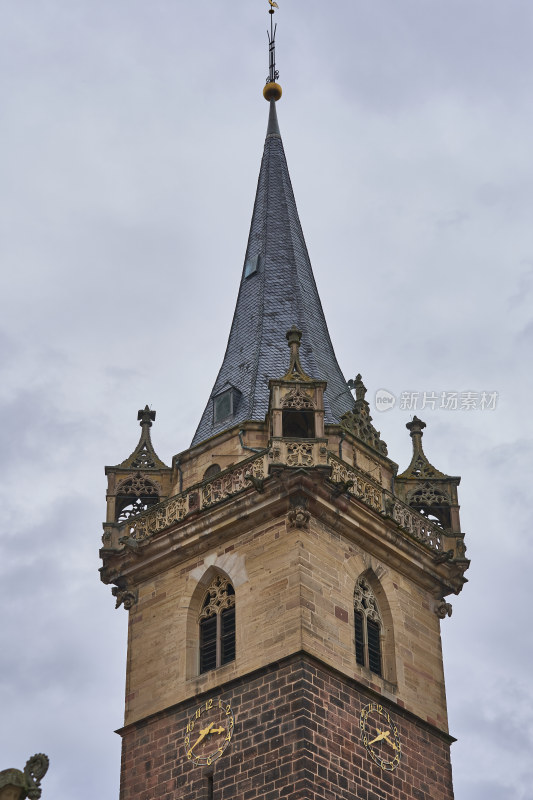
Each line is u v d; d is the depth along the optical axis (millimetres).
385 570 80875
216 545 79812
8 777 53094
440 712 79812
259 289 94125
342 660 75312
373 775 73625
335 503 78000
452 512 85938
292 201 100625
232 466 79875
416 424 90000
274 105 107000
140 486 85500
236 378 89188
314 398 79875
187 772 74625
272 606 75750
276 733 72250
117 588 82875
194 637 78938
